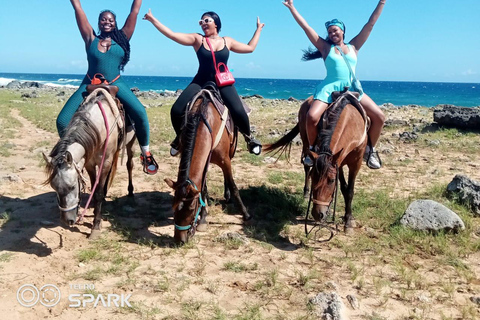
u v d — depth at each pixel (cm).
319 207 429
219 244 487
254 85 12575
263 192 667
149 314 342
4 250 444
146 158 568
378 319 342
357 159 520
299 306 361
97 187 493
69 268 416
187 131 441
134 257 445
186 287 387
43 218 539
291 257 460
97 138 451
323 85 547
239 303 365
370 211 601
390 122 1434
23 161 866
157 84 11794
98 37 536
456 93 9644
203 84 532
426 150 1059
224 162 505
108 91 503
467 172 834
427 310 358
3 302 352
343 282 406
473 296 378
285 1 568
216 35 533
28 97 2916
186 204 422
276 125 1525
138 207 608
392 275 420
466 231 514
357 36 568
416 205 540
